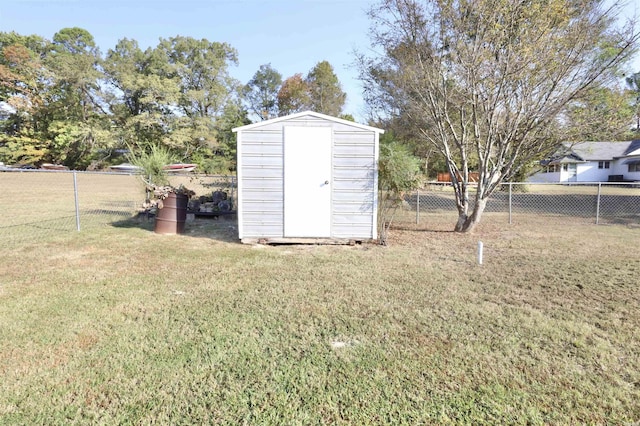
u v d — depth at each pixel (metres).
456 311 3.47
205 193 12.96
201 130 31.89
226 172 28.98
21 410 2.01
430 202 14.91
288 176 6.50
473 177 16.23
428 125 9.62
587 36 6.39
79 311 3.40
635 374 2.40
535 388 2.25
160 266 5.05
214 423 1.93
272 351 2.68
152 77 30.17
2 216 9.93
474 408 2.06
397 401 2.12
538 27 6.43
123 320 3.21
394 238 7.32
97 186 21.44
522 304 3.66
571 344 2.82
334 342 2.83
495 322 3.22
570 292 4.02
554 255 5.80
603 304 3.67
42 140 30.48
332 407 2.07
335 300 3.74
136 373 2.38
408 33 7.61
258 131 6.41
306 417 1.98
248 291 4.02
